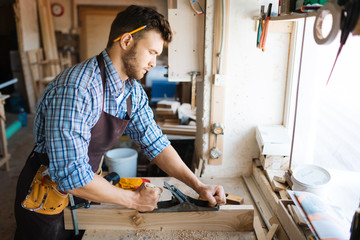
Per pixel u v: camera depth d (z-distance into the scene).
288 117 1.82
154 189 1.20
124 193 1.16
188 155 2.41
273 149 1.67
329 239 1.00
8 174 3.15
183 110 2.79
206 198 1.31
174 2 1.78
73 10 5.94
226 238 1.30
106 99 1.17
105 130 1.22
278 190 1.55
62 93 1.02
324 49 1.50
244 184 1.85
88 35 6.05
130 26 1.06
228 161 1.93
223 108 1.81
